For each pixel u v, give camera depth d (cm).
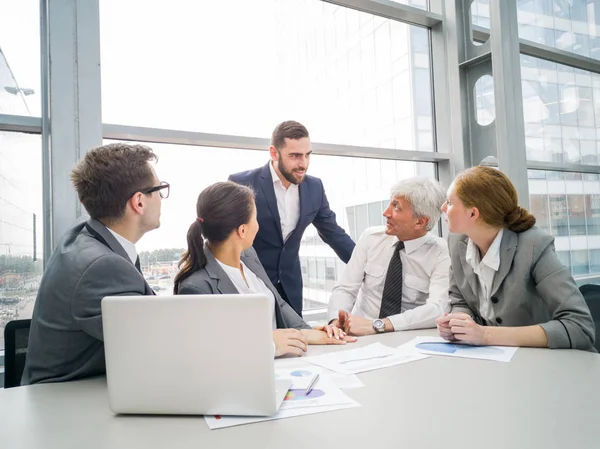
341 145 238
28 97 167
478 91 274
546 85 288
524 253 134
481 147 272
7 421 74
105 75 181
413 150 267
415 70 285
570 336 115
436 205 175
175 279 130
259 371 72
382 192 265
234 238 134
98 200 107
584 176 305
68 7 168
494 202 133
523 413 71
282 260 206
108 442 65
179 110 194
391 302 179
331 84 243
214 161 208
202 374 73
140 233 115
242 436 66
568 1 300
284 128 194
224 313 72
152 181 113
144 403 74
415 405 76
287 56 229
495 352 112
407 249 182
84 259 97
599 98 314
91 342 99
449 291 166
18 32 167
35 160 168
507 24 252
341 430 67
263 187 203
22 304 167
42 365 99
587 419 68
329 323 173
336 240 228
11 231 166
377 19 271
